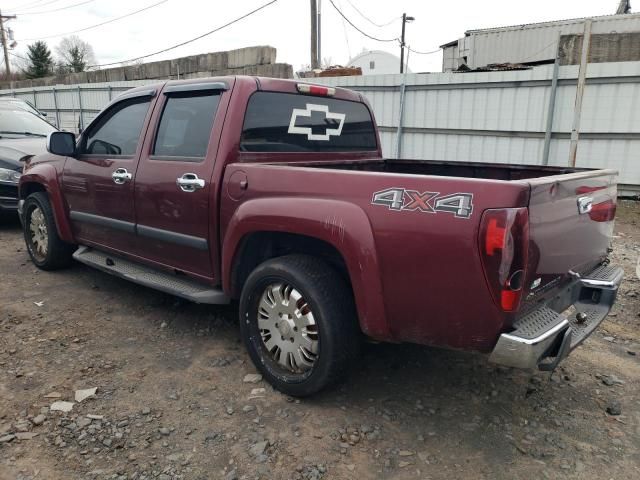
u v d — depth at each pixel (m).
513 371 3.60
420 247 2.51
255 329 3.33
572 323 3.03
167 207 3.82
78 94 19.62
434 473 2.56
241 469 2.55
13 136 8.05
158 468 2.54
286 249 3.43
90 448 2.67
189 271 3.85
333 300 2.92
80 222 4.87
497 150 10.73
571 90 9.80
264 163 3.53
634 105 9.45
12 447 2.66
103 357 3.65
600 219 3.23
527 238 2.35
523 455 2.71
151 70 18.53
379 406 3.12
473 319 2.46
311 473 2.54
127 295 4.86
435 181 2.50
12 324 4.16
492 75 10.41
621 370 3.66
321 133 4.21
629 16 14.83
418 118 11.45
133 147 4.23
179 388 3.26
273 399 3.16
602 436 2.88
